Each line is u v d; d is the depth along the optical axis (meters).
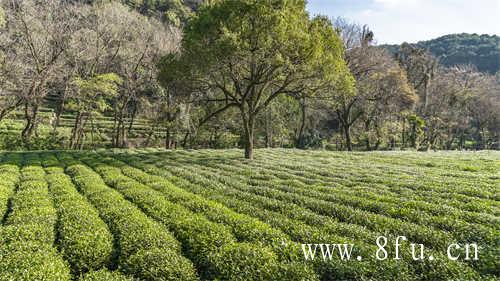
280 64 27.77
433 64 75.25
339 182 20.95
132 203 15.40
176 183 20.20
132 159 31.62
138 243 10.46
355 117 60.38
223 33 27.16
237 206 14.84
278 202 15.31
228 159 32.16
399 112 61.28
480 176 22.55
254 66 31.44
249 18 27.42
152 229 11.48
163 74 33.09
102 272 8.87
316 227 12.10
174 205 14.60
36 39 42.88
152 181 20.55
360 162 31.84
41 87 44.06
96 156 34.16
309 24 29.98
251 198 16.17
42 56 43.69
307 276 8.39
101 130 65.12
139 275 8.96
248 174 23.64
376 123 61.69
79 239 10.70
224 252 9.60
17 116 63.59
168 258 9.47
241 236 11.12
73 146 49.97
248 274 8.55
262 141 68.12
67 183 19.31
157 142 61.69
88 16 49.53
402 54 75.88
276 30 26.05
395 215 13.54
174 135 53.91
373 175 23.23
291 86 33.81
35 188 17.61
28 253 9.45
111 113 74.88
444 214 13.42
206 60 27.98
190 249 10.44
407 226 11.63
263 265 8.83
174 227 12.02
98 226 11.87
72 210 13.61
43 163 28.77
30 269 8.52
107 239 10.88
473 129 92.81
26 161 29.86
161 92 49.72
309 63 28.19
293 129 71.44
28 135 48.38
